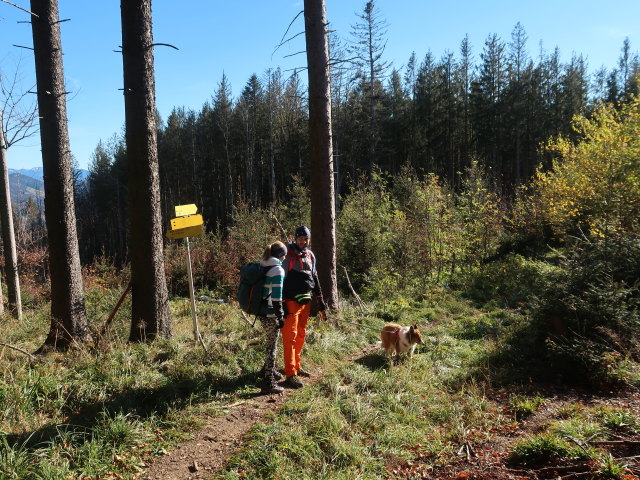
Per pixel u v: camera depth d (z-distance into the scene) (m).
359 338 6.84
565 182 13.95
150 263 6.19
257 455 3.29
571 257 6.29
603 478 2.75
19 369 4.63
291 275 4.81
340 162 33.66
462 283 11.92
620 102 12.79
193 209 6.21
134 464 3.21
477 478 2.98
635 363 4.61
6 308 9.85
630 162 10.41
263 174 41.06
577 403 4.13
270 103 35.50
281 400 4.37
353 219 12.30
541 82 38.44
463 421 3.89
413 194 13.77
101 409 3.91
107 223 52.78
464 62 43.06
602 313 5.14
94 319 8.08
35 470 2.96
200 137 48.94
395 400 4.30
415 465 3.25
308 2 7.68
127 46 5.99
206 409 4.09
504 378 4.93
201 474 3.12
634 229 7.46
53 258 6.24
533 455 3.15
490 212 14.88
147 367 4.91
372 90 29.95
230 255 13.18
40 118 6.19
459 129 39.78
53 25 6.18
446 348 6.26
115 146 50.28
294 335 4.78
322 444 3.47
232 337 6.33
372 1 28.30
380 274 11.56
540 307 5.81
